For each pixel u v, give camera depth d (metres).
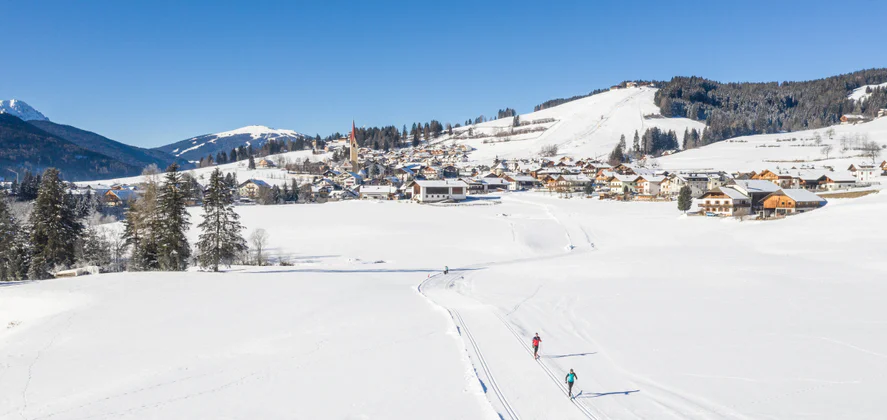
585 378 25.33
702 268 56.84
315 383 25.39
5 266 60.16
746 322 34.53
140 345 32.44
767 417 20.41
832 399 21.81
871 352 27.44
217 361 29.17
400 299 44.94
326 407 22.58
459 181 170.88
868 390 22.56
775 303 39.66
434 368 26.91
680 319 36.06
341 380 25.66
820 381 23.84
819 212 89.44
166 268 62.97
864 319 34.22
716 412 21.08
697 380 24.64
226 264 68.62
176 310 40.44
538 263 66.75
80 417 22.45
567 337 32.56
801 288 44.72
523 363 27.39
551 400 22.62
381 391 24.11
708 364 26.75
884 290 42.94
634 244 85.25
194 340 33.12
